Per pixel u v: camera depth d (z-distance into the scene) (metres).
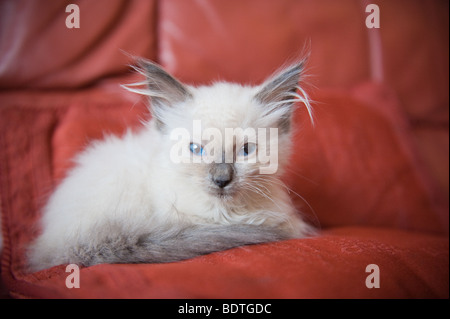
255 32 1.81
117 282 0.80
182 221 1.08
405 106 2.03
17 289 0.96
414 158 1.76
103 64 1.65
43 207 1.34
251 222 1.15
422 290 0.90
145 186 1.13
